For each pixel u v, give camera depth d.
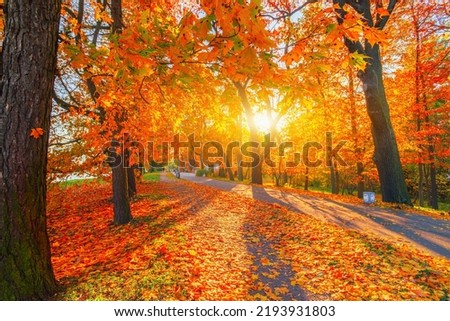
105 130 7.36
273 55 2.69
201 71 3.82
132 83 4.22
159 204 12.79
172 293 4.16
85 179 11.57
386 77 17.39
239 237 7.40
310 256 5.73
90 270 5.22
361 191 19.88
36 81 3.56
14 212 3.60
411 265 4.89
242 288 4.45
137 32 3.03
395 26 16.41
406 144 15.83
